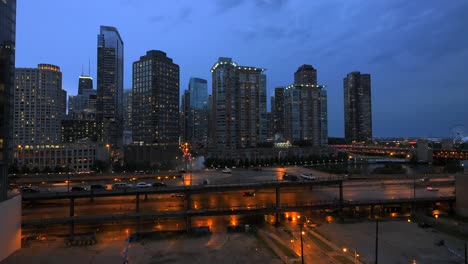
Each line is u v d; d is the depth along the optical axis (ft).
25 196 219.61
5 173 191.52
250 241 213.87
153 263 179.63
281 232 231.91
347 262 178.50
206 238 219.61
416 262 180.24
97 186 291.79
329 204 260.21
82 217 213.87
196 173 448.24
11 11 212.64
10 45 210.18
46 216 227.61
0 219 178.60
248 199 288.10
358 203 265.13
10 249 188.85
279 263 178.70
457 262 180.14
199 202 275.80
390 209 288.30
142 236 220.64
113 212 239.50
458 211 275.59
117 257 187.11
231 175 426.10
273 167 584.81
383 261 181.37
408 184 364.17
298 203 260.83
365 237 220.23
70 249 198.18
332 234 226.58
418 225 246.47
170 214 228.02
